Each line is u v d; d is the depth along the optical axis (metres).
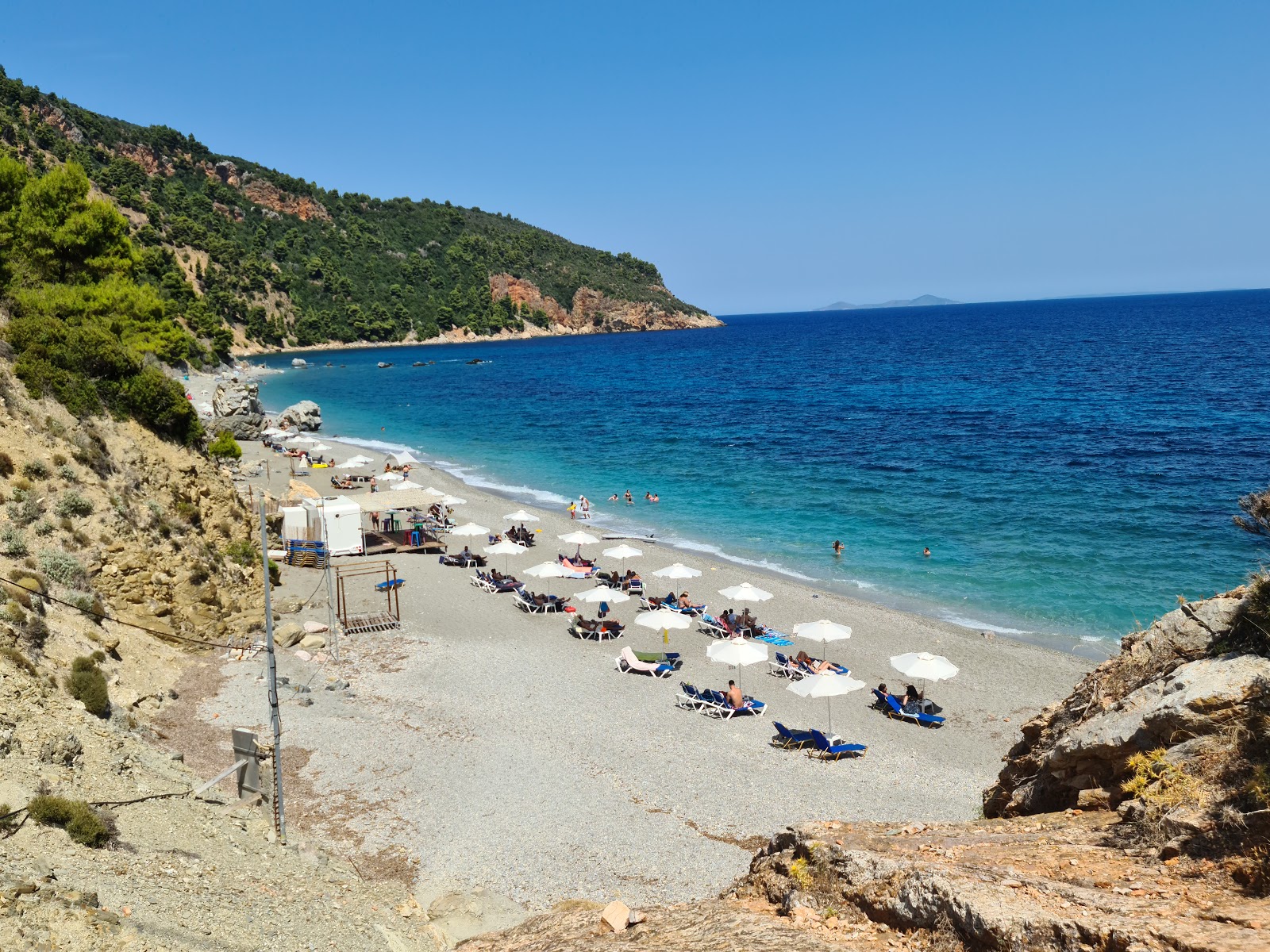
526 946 10.23
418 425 87.88
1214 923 5.99
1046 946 6.36
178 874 11.84
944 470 54.81
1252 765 7.62
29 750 13.33
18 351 27.06
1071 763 10.30
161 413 30.22
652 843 16.44
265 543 15.38
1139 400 81.44
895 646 27.89
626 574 35.84
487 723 21.86
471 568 37.81
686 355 188.50
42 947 8.70
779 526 43.56
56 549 21.53
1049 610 30.59
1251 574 10.59
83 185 50.38
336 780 18.45
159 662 21.73
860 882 8.34
